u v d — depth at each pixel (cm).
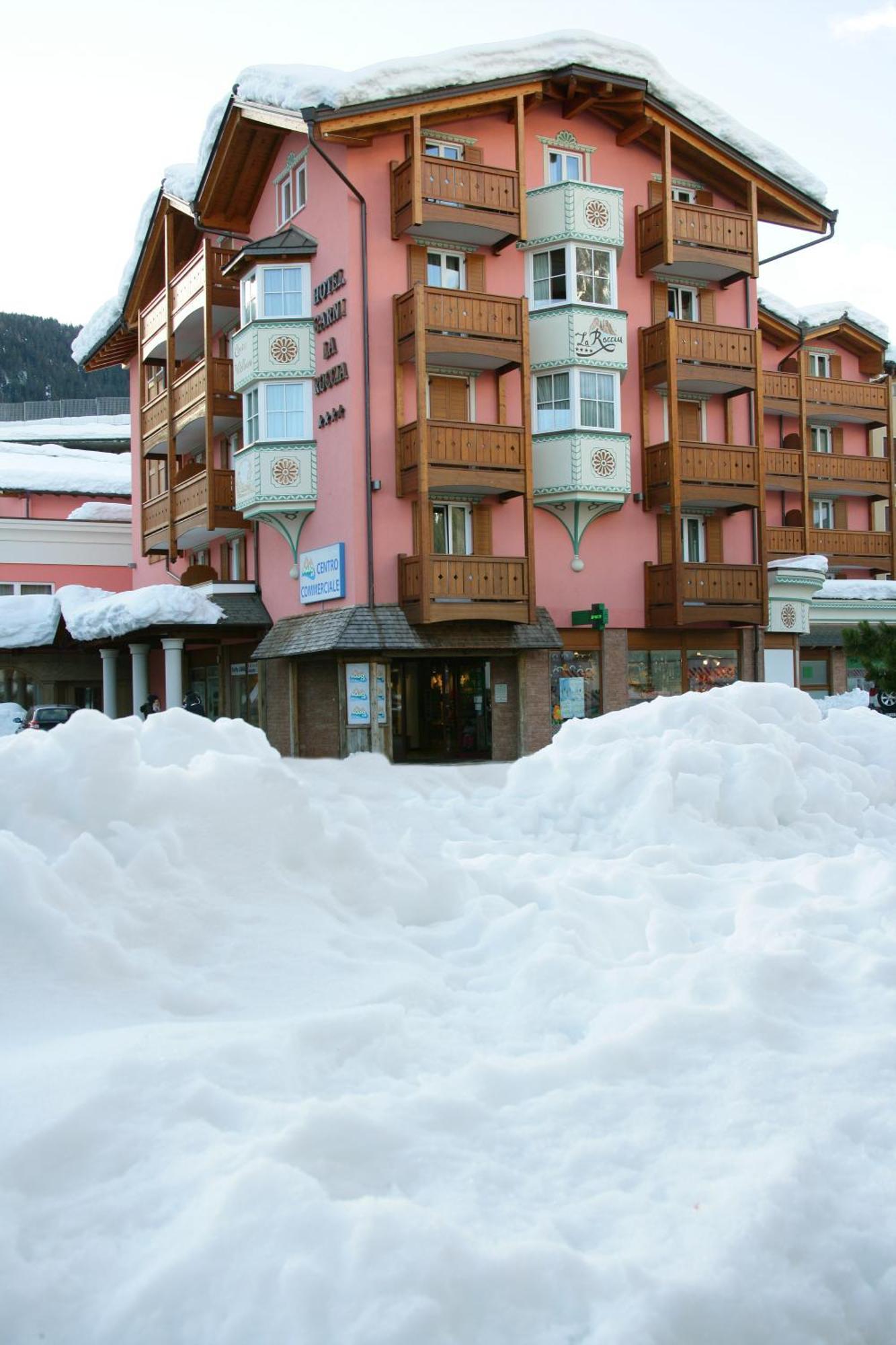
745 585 2814
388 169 2530
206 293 2930
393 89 2425
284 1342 239
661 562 2828
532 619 2509
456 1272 254
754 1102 340
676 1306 255
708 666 2891
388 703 2470
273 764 583
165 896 486
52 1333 248
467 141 2603
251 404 2714
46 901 443
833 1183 302
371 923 533
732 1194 290
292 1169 276
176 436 3288
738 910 537
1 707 3597
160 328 3369
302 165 2694
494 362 2575
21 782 529
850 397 3959
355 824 747
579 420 2633
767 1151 310
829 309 4056
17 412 8100
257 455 2631
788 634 3041
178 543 3341
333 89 2389
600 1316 252
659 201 2853
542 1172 306
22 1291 255
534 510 2656
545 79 2609
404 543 2511
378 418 2495
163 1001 416
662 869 646
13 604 3603
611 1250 274
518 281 2686
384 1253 254
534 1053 385
